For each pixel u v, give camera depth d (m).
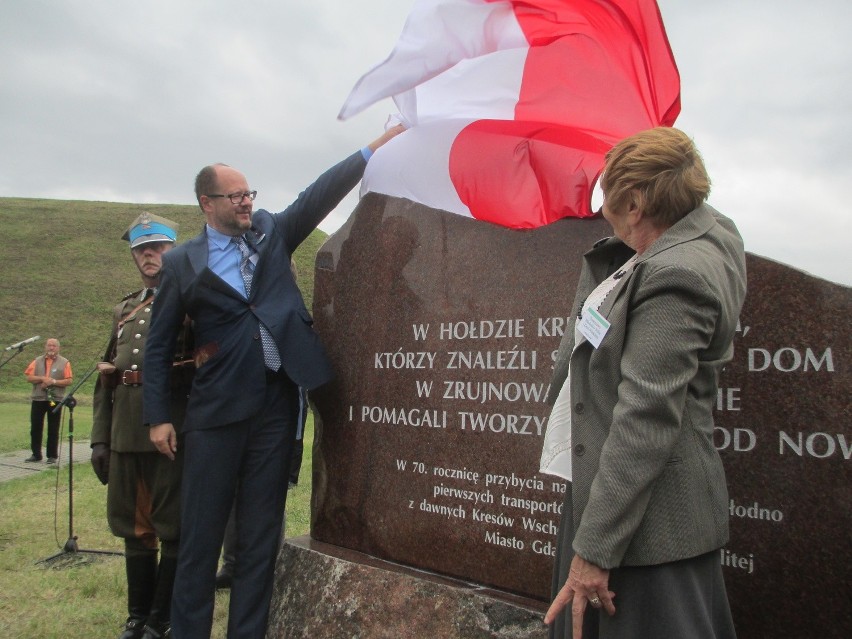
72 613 3.47
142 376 3.15
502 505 2.58
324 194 2.97
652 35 2.26
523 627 2.34
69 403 4.49
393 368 2.96
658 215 1.50
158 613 3.09
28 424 13.88
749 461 2.07
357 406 3.08
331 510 3.14
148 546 3.22
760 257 2.09
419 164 2.81
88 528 5.08
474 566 2.63
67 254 37.41
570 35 2.44
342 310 3.17
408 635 2.55
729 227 1.64
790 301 2.04
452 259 2.80
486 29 2.51
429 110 2.77
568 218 2.51
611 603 1.38
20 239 39.09
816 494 1.98
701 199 1.51
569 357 1.71
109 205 46.59
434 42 2.54
